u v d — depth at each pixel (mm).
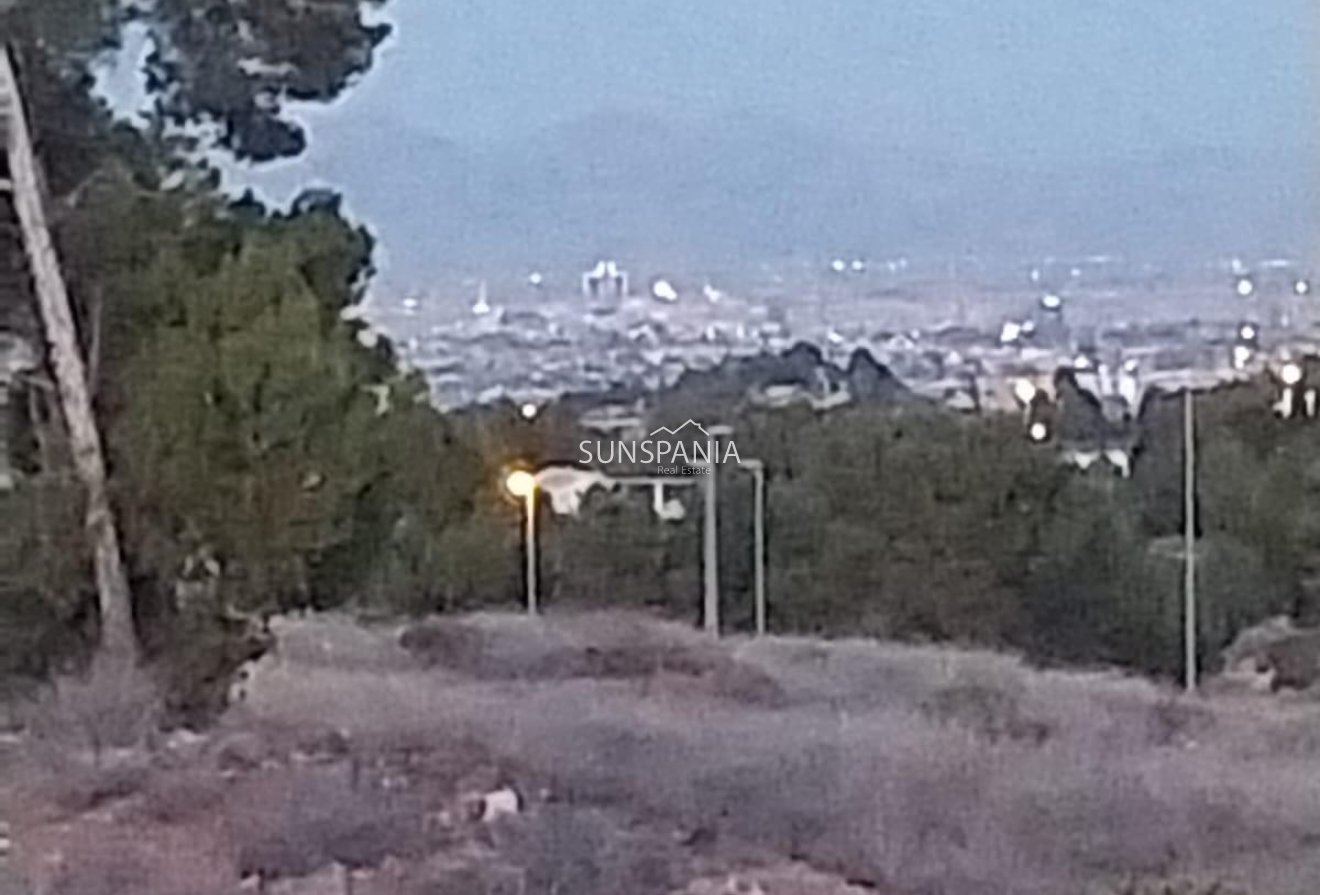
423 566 163125
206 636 163125
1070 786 163125
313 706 163250
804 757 163375
